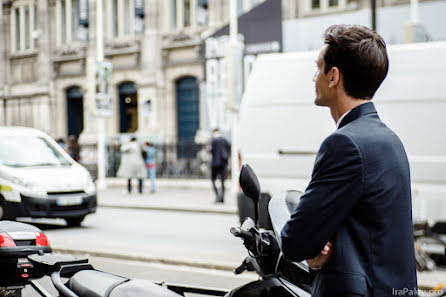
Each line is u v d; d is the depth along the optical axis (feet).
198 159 63.57
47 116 89.04
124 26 81.61
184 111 76.43
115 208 45.14
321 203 5.85
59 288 8.05
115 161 69.87
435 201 23.07
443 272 20.44
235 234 7.21
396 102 23.91
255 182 7.56
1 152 33.58
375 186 5.85
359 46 6.17
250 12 64.13
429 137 23.29
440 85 23.27
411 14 52.95
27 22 92.38
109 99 61.21
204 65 68.59
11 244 11.40
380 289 5.83
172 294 7.39
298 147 26.09
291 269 7.45
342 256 5.90
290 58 26.76
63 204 32.30
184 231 32.12
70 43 87.25
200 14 73.67
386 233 5.90
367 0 60.39
